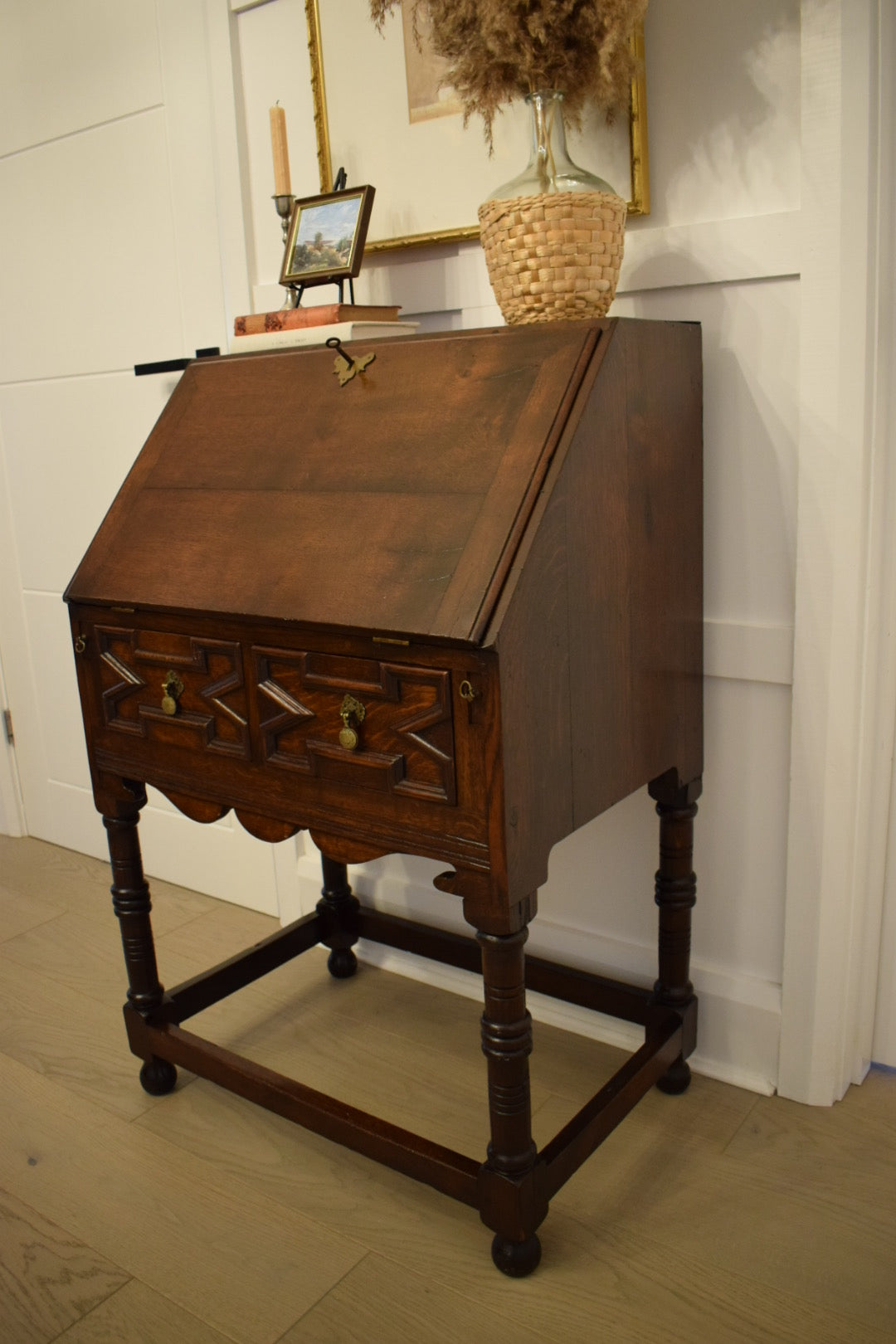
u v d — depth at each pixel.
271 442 1.48
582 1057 1.82
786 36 1.41
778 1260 1.37
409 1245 1.43
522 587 1.14
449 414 1.31
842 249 1.40
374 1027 1.94
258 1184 1.56
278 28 1.91
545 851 1.25
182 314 2.20
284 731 1.36
